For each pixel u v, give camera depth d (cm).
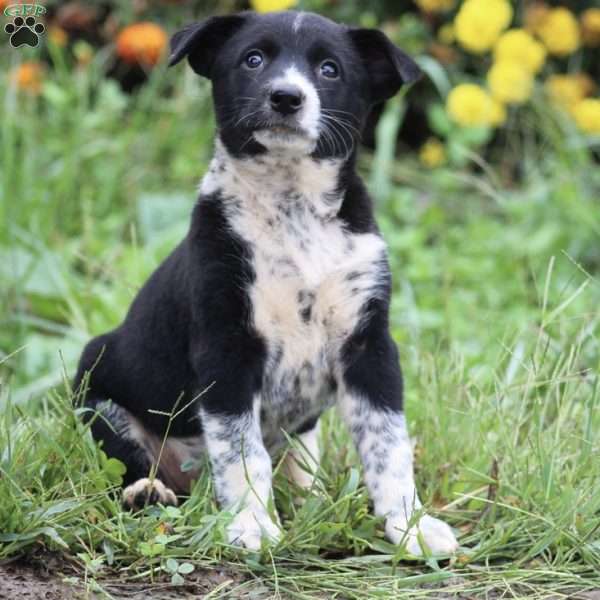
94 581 704
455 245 1513
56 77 1769
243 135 817
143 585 716
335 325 817
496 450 888
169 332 845
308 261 807
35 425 816
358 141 859
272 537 757
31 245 1306
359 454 820
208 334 797
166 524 759
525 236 1481
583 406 931
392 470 800
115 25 1739
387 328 825
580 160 1582
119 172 1584
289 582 725
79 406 891
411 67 846
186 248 834
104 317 1227
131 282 1237
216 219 813
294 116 798
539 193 1522
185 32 856
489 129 1656
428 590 721
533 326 1104
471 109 1548
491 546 766
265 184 815
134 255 1260
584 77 1692
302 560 748
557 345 1020
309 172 816
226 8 1784
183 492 896
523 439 918
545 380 959
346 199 829
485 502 828
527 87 1561
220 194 820
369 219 836
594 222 1449
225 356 795
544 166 1669
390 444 805
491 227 1521
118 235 1480
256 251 805
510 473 852
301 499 850
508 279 1405
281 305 805
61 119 1616
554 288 1339
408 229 1513
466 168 1748
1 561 724
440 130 1634
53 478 801
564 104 1619
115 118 1666
